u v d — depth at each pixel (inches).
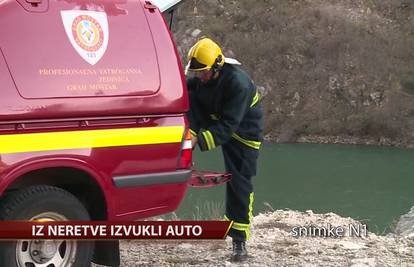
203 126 311.9
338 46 3880.4
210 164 2151.8
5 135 213.3
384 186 2249.0
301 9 4121.6
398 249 336.2
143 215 252.2
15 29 221.5
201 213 500.1
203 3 4266.7
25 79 219.1
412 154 3117.6
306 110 3686.0
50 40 228.2
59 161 223.1
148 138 248.5
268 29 4047.7
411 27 4003.4
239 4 4227.4
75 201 234.4
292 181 2353.6
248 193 306.5
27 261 226.4
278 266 299.9
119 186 240.1
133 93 245.0
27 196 222.2
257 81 3853.3
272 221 427.8
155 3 273.0
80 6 238.8
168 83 256.8
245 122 305.9
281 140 3518.7
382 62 3799.2
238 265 299.7
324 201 2007.9
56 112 223.6
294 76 3833.7
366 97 3671.3
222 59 296.2
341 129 3533.5
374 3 4180.6
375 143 3442.4
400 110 3545.8
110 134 237.5
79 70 232.4
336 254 324.8
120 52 245.9
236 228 303.7
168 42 261.7
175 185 258.1
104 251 253.3
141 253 315.0
